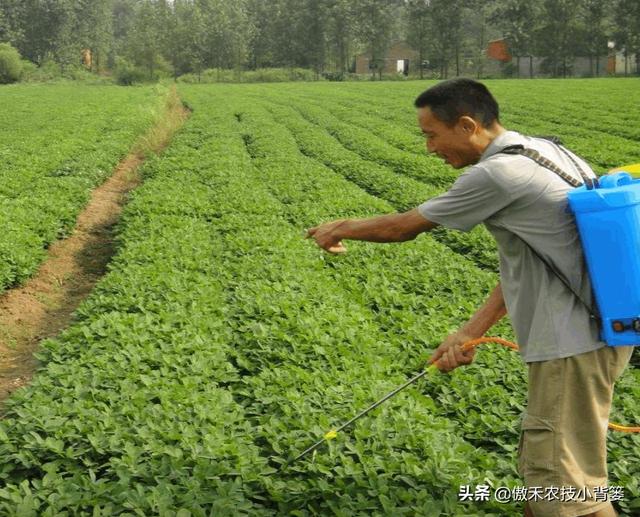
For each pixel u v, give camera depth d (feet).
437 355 16.28
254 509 17.65
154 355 25.94
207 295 33.50
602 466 14.24
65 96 193.06
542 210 13.67
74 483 17.97
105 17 432.25
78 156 80.53
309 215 52.29
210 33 373.40
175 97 202.18
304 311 31.53
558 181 13.76
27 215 49.47
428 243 44.27
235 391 24.04
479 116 14.49
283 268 37.96
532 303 14.10
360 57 414.62
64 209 53.62
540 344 13.75
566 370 13.56
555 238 13.70
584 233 13.28
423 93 14.85
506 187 13.67
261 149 94.22
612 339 13.24
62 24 385.09
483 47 375.25
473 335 15.79
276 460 19.24
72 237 55.62
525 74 341.82
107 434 20.31
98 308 31.55
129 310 31.73
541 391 13.88
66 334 28.17
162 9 387.14
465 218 14.23
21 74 323.37
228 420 21.36
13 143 93.35
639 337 13.14
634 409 22.85
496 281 37.76
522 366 26.32
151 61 354.33
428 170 78.18
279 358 26.81
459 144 14.70
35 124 122.21
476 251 45.44
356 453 19.20
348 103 176.96
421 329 29.68
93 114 130.93
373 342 28.07
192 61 371.56
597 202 13.07
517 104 154.81
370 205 56.08
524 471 14.39
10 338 35.27
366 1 360.07
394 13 424.46
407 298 34.04
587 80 250.16
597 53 325.21
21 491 17.70
